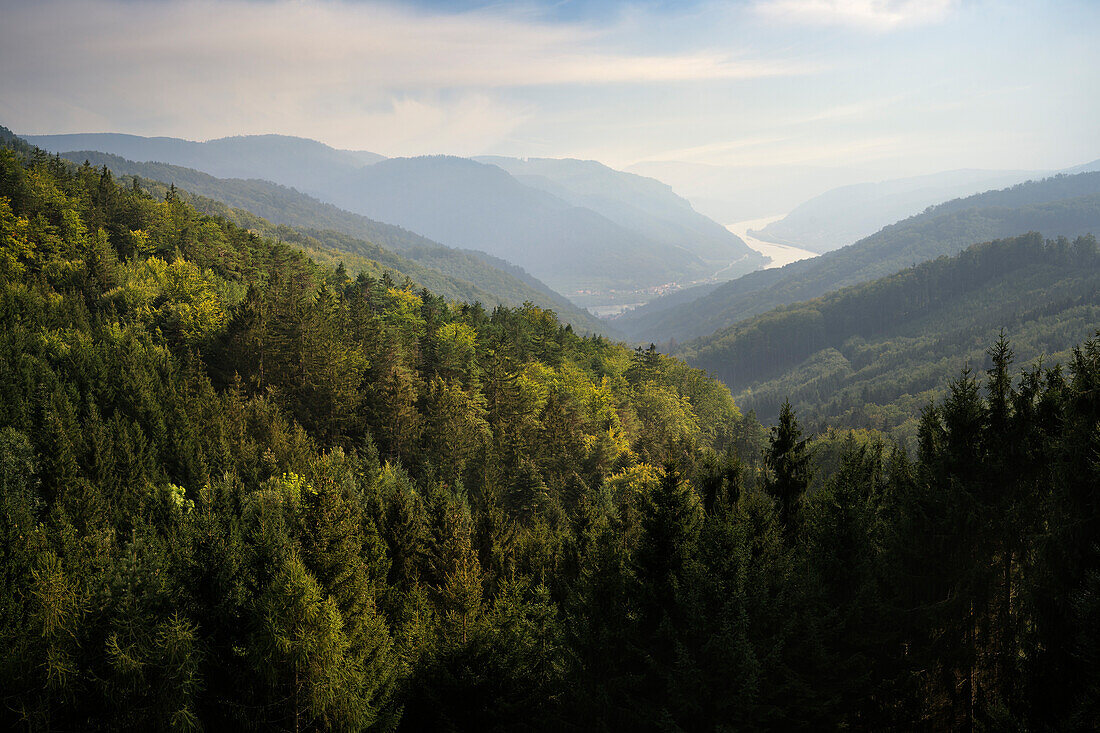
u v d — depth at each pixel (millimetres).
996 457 25625
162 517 49969
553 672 26094
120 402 66312
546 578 40750
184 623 21453
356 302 105000
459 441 73312
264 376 76812
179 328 82438
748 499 29359
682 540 24453
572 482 74312
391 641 26703
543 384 108875
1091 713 17391
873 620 25062
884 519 30281
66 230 104062
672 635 21891
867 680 23453
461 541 39781
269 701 21312
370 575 36906
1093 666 18203
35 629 22734
